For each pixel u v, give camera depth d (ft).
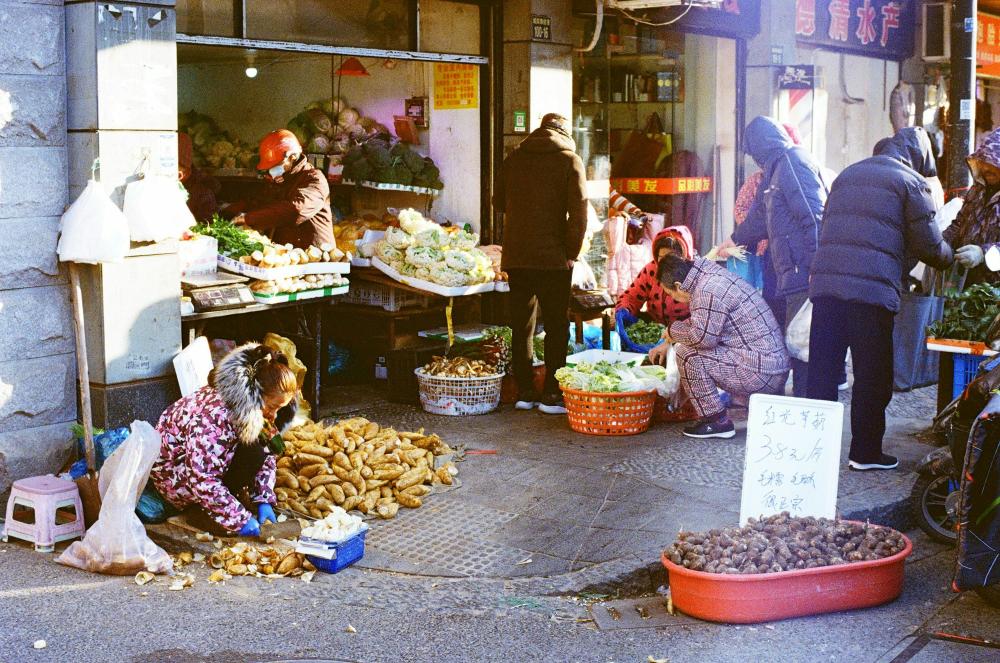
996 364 17.37
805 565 16.26
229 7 24.25
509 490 21.17
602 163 32.37
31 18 20.15
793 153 26.99
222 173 32.22
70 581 17.49
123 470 17.84
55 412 21.25
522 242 26.04
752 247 29.78
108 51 20.44
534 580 17.47
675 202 34.88
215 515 18.63
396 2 27.68
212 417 18.30
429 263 27.14
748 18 35.53
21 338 20.66
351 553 18.01
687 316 26.71
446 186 30.81
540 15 29.19
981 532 15.93
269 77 32.30
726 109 36.04
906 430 25.44
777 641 15.52
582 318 29.19
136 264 21.22
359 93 31.89
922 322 28.96
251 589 17.20
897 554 16.75
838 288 21.93
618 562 17.85
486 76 29.66
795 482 17.80
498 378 26.91
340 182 30.35
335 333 29.94
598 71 31.99
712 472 22.15
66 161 20.98
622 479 21.74
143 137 21.11
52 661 14.71
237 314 25.96
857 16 40.47
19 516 19.36
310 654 15.02
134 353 21.38
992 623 16.17
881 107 43.93
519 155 26.07
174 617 16.14
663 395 25.26
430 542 18.88
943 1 43.55
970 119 29.09
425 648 15.26
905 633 15.79
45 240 20.76
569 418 25.25
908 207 21.68
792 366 27.14
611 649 15.29
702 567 16.12
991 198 24.21
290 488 20.39
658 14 31.76
